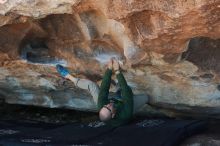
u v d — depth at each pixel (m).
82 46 5.20
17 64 5.55
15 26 5.01
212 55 4.85
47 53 5.45
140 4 4.09
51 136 5.16
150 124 5.22
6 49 5.29
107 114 4.97
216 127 5.33
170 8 4.00
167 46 4.58
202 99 5.23
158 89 5.36
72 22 4.95
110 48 5.15
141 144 4.66
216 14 3.97
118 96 5.18
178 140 4.75
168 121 5.31
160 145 4.59
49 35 5.21
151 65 5.04
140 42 4.58
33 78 5.81
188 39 4.48
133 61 4.96
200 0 3.85
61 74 5.37
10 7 4.50
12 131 5.49
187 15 4.02
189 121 5.19
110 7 4.25
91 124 5.54
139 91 5.45
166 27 4.23
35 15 4.58
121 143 4.76
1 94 6.41
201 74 4.98
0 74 5.83
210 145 4.70
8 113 6.78
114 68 5.02
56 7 4.45
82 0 4.35
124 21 4.36
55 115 6.61
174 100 5.38
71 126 5.57
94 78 5.47
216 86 5.07
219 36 4.40
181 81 5.15
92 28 4.88
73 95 6.02
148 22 4.32
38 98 6.24
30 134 5.29
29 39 5.29
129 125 5.21
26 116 6.68
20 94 6.28
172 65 4.95
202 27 4.18
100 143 4.81
